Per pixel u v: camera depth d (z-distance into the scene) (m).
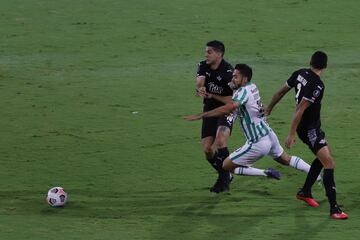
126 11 77.75
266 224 31.28
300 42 67.81
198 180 37.44
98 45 66.88
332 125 46.50
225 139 35.16
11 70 59.38
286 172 38.56
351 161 39.84
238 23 73.50
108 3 80.62
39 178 37.66
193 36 69.38
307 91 31.72
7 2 81.00
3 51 64.94
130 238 29.61
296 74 32.78
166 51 64.94
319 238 29.61
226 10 77.94
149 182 37.12
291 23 73.81
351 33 71.00
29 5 80.00
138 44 67.06
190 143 43.38
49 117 48.25
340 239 29.52
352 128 46.00
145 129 45.84
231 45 66.50
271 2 81.06
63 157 40.94
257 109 33.19
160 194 35.41
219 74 35.25
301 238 29.61
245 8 78.75
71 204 34.00
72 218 32.12
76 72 58.94
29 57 63.19
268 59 62.31
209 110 36.00
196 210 33.16
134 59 62.59
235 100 32.56
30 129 45.81
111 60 62.41
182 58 62.91
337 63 61.19
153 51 65.00
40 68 60.06
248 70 33.03
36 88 54.78
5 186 36.41
